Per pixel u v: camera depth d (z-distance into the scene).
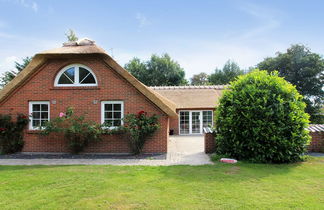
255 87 7.86
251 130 7.52
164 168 6.56
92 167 6.70
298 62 31.42
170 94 20.88
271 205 3.87
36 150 9.50
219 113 8.58
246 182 5.14
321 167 6.63
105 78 9.60
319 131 9.18
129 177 5.55
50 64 9.66
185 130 18.84
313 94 31.16
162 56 43.44
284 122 7.37
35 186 4.87
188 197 4.23
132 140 9.08
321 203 3.95
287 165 6.90
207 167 6.67
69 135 9.09
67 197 4.24
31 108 9.69
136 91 9.55
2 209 3.73
